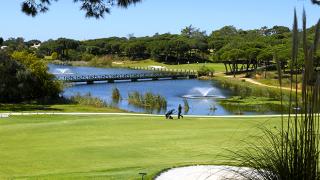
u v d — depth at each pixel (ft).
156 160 51.93
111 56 650.84
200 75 401.29
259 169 21.09
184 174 40.88
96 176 42.29
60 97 209.97
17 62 200.54
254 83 332.60
